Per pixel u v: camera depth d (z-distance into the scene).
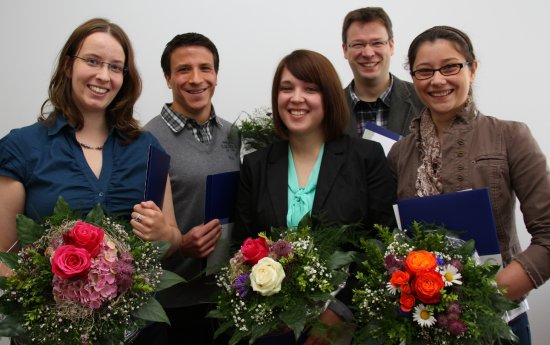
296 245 1.41
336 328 1.39
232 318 1.40
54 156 1.49
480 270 1.25
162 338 1.69
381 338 1.28
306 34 3.02
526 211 1.49
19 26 3.08
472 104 1.62
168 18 3.08
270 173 1.70
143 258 1.35
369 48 2.34
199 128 2.17
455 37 1.57
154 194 1.58
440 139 1.67
